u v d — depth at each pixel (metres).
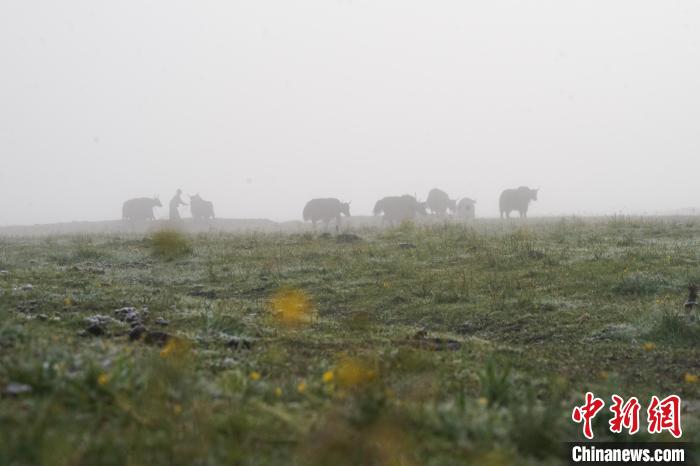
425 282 28.50
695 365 16.95
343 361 13.98
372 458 8.81
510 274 29.53
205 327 17.83
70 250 40.28
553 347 19.11
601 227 47.53
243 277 30.80
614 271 29.00
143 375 10.91
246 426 9.45
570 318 22.67
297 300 25.53
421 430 9.62
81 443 8.43
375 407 9.80
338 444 8.91
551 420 10.10
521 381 13.73
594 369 16.12
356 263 33.34
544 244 37.84
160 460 8.25
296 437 9.28
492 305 24.55
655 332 20.47
